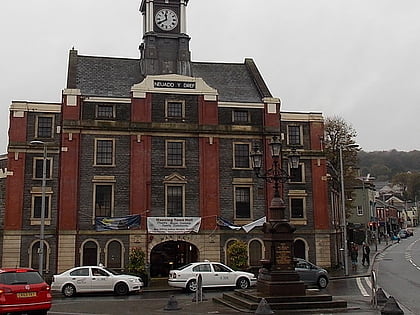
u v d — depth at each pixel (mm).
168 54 45969
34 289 17781
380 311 19359
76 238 38094
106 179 39406
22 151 39688
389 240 88500
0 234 40531
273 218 22375
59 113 40906
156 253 40625
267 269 22281
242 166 41750
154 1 46562
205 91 41969
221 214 40719
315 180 43719
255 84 46312
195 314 19781
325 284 31453
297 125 44625
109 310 21875
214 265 31500
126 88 42969
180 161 40844
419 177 178250
